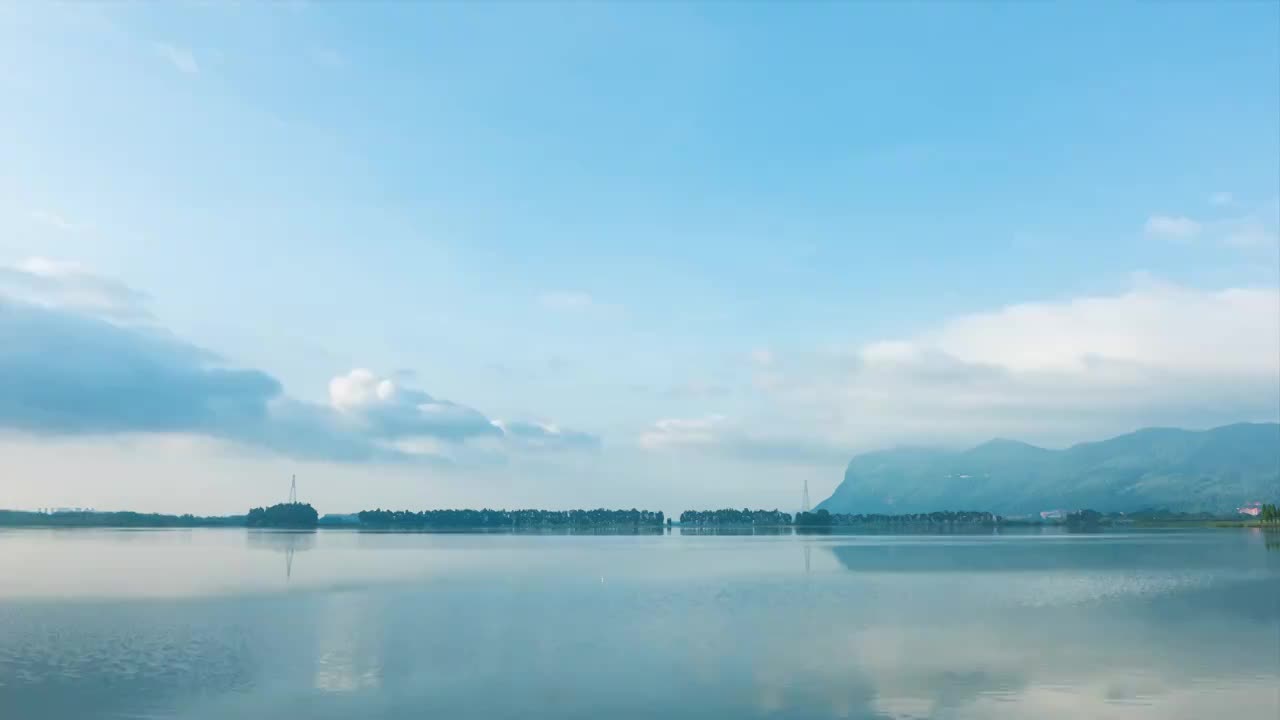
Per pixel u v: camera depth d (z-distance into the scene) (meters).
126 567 137.25
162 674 48.56
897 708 40.97
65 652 55.47
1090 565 136.25
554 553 196.12
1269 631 63.12
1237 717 39.50
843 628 65.19
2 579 112.88
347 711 40.56
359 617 72.56
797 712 40.22
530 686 45.44
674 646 57.31
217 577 116.69
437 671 49.22
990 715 39.88
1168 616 71.50
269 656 53.91
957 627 65.69
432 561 158.25
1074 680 46.62
